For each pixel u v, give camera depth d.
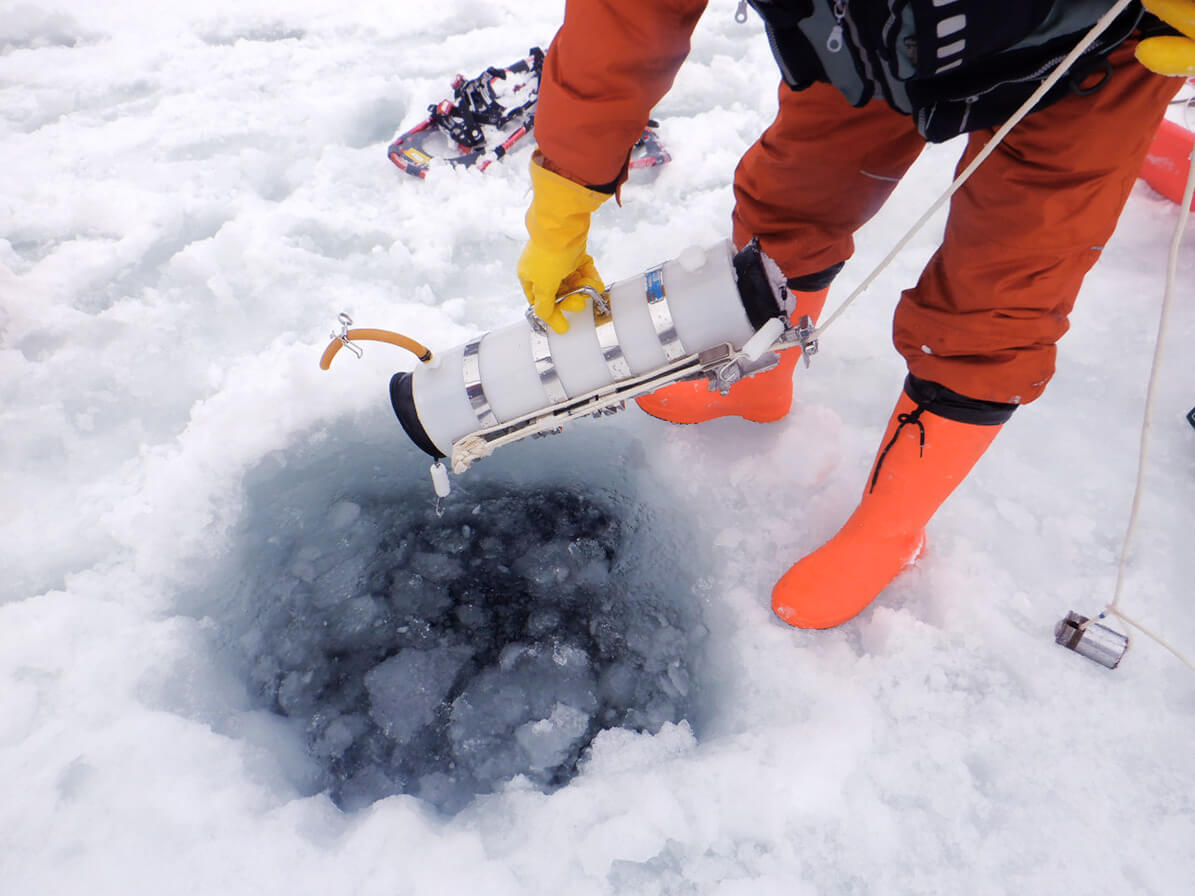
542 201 1.19
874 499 1.55
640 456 1.96
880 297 2.24
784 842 1.32
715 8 3.39
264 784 1.41
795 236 1.55
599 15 0.97
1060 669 1.51
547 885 1.28
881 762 1.41
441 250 2.40
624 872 1.29
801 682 1.53
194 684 1.55
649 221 2.49
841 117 1.35
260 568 1.77
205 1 3.62
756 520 1.80
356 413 2.02
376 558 1.79
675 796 1.37
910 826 1.34
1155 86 0.99
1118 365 2.01
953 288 1.26
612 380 1.41
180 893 1.25
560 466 1.97
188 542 1.75
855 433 1.93
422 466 1.96
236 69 3.21
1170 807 1.35
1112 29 0.89
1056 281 1.19
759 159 1.51
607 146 1.10
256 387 2.01
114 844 1.29
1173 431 1.88
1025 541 1.71
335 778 1.50
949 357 1.31
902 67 0.92
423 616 1.71
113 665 1.52
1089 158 1.05
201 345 2.15
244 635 1.67
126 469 1.88
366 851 1.31
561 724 1.55
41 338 2.15
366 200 2.60
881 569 1.60
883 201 1.56
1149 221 2.35
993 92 0.96
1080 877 1.28
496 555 1.80
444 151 2.73
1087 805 1.35
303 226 2.48
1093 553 1.68
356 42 3.38
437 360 1.47
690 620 1.69
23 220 2.50
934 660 1.54
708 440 1.95
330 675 1.62
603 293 1.39
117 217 2.50
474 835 1.33
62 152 2.77
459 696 1.59
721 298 1.31
